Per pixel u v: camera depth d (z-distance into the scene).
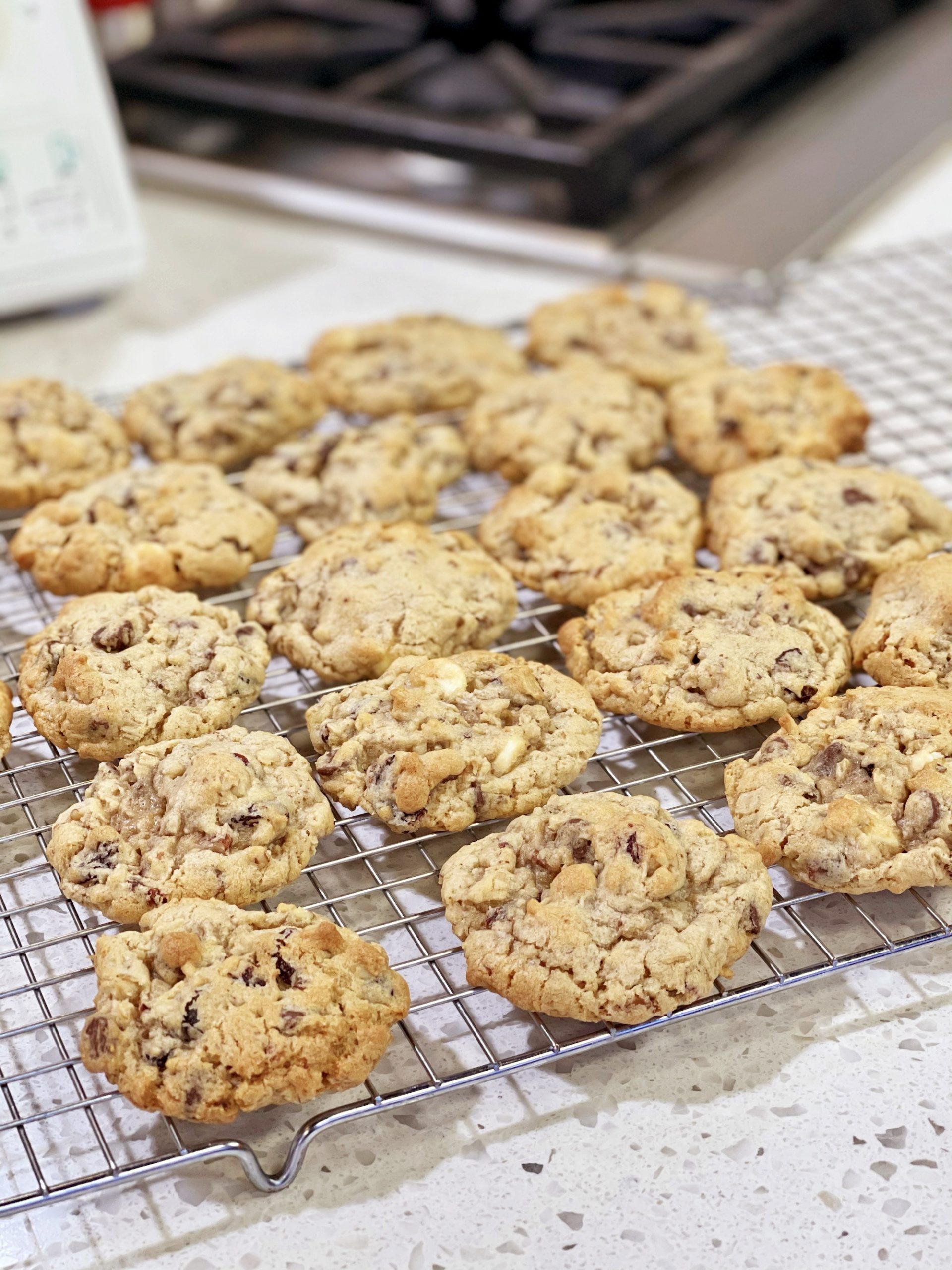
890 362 0.62
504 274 0.71
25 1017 0.36
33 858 0.40
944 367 0.62
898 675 0.43
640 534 0.49
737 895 0.36
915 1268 0.31
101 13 0.83
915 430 0.58
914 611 0.45
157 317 0.67
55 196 0.62
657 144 0.72
